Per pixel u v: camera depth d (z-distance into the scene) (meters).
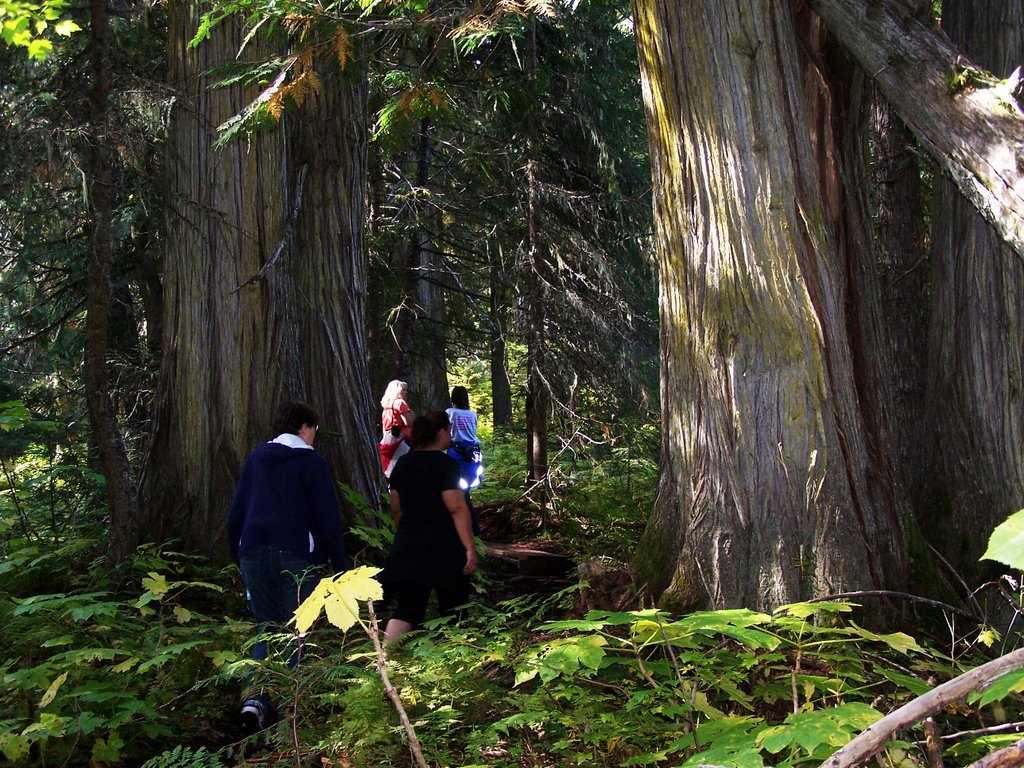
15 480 7.46
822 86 4.47
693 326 4.40
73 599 3.99
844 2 3.71
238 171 6.86
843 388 4.19
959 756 2.61
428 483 5.07
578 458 10.85
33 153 6.28
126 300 10.59
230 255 6.82
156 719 3.84
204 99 6.86
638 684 3.45
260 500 4.46
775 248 4.17
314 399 7.40
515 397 15.62
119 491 5.79
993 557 1.21
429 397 15.58
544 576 7.74
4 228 8.70
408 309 12.61
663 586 4.44
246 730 3.84
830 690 2.71
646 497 9.95
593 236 11.80
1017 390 4.59
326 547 4.52
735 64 4.22
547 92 11.67
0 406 5.34
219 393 6.75
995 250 4.67
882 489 4.29
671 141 4.46
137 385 9.92
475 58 10.56
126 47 8.10
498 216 12.80
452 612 5.03
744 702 2.84
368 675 3.32
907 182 6.17
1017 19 4.59
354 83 6.14
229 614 5.59
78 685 3.89
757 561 4.12
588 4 11.72
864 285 4.56
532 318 11.08
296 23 5.18
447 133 13.45
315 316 7.47
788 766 2.00
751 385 4.19
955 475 4.80
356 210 7.88
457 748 3.35
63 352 10.28
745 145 4.21
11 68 6.71
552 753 3.25
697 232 4.37
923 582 4.23
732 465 4.21
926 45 3.46
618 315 11.48
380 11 5.71
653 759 2.60
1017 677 1.52
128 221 8.94
